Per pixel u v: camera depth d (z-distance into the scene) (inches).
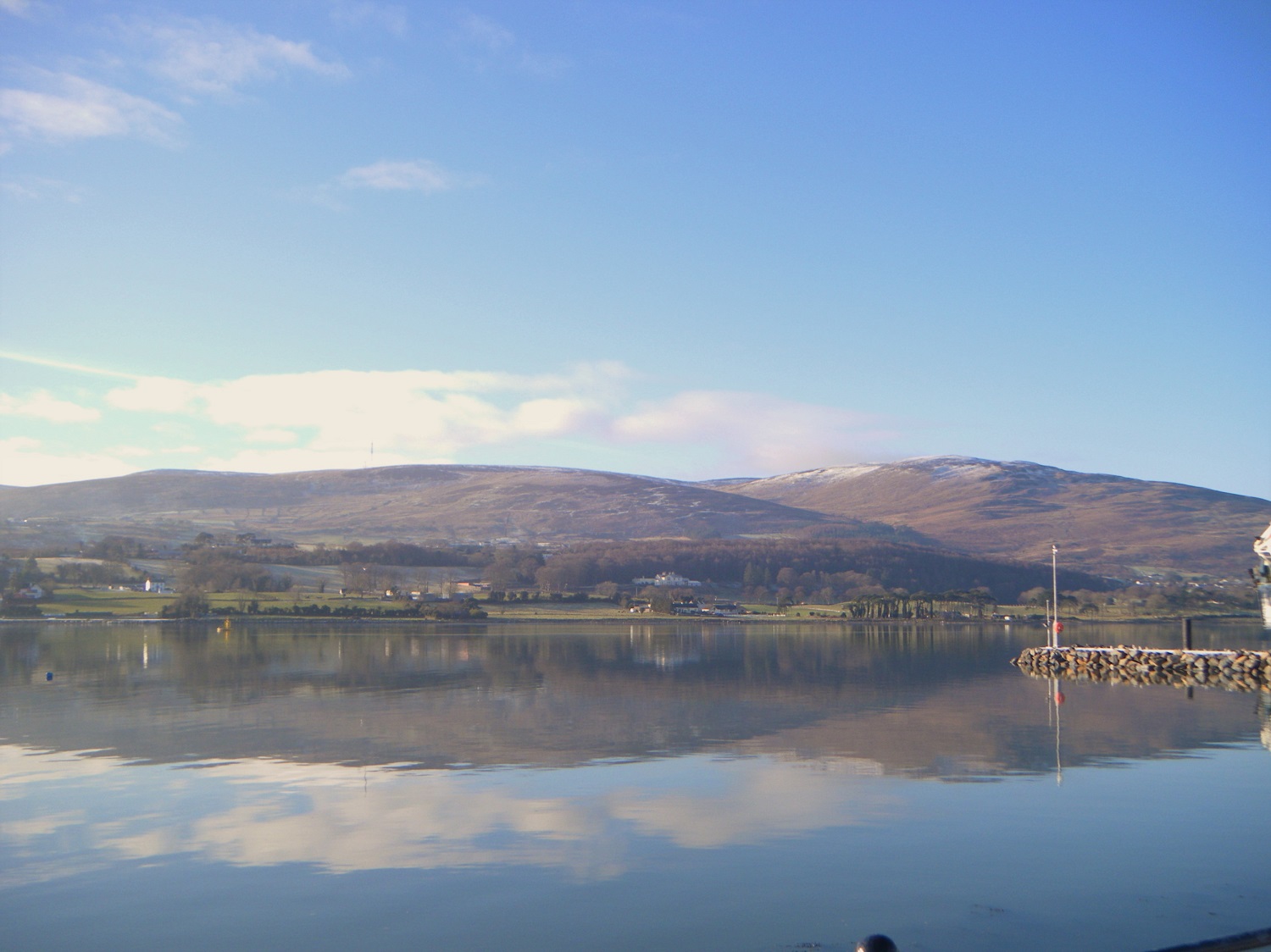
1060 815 901.2
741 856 785.6
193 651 3196.4
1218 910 664.4
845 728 1425.9
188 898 702.5
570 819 897.5
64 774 1105.4
